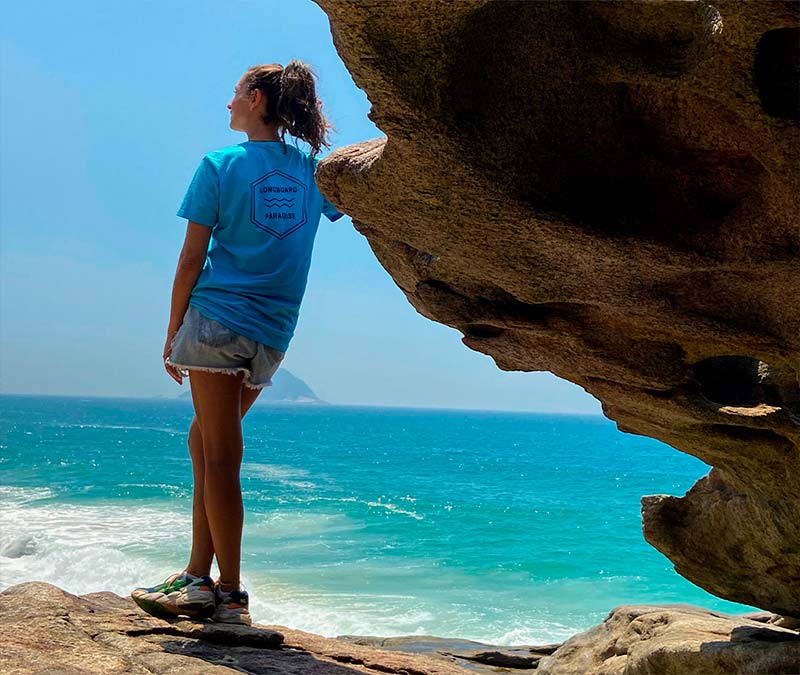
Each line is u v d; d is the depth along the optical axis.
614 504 27.64
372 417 197.62
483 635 10.41
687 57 1.90
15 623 3.17
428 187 2.10
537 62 1.93
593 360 2.84
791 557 3.24
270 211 3.61
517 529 20.88
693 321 2.48
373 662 3.63
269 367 3.65
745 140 1.97
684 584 13.88
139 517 19.97
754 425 2.75
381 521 21.52
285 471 39.66
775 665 2.81
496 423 171.12
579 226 2.06
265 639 3.44
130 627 3.33
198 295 3.55
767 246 2.10
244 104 3.77
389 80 1.86
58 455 45.47
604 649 4.19
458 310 2.80
